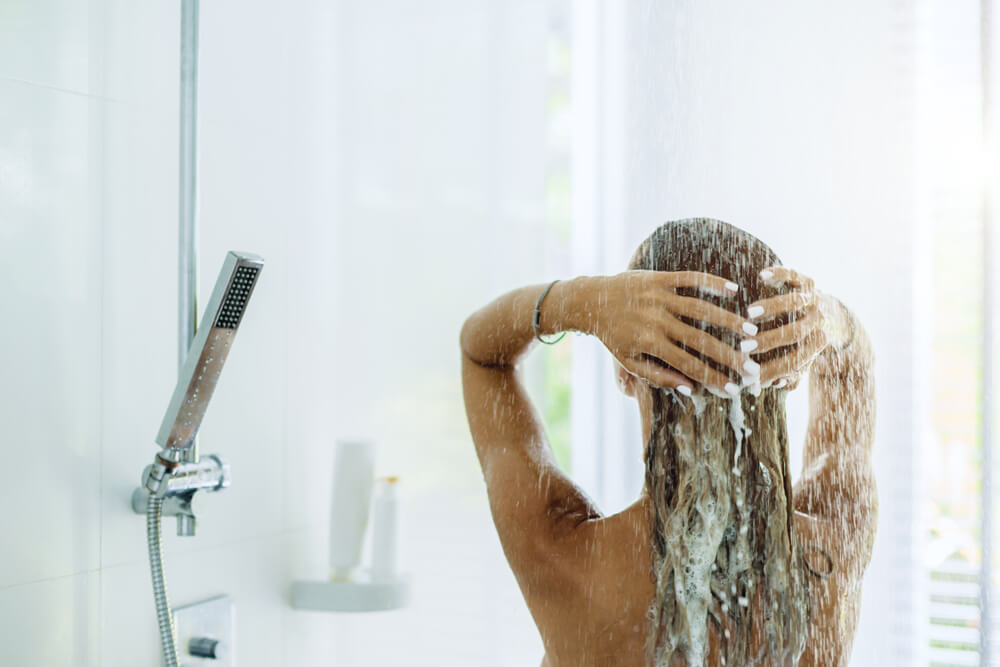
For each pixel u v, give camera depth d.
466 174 1.21
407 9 1.21
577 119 0.99
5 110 0.73
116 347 0.83
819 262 0.84
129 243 0.85
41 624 0.77
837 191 0.84
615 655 0.66
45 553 0.77
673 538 0.64
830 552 0.64
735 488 0.63
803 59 0.85
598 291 0.68
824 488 0.66
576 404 1.11
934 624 0.81
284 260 1.09
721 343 0.62
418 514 1.19
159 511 0.81
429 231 1.21
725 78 0.88
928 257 0.82
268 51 1.07
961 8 0.81
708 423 0.63
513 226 1.21
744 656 0.63
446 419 1.19
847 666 0.64
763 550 0.62
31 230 0.75
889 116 0.83
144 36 0.87
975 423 0.80
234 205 1.01
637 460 1.08
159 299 0.88
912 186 0.82
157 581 0.80
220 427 1.00
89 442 0.81
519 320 0.72
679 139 0.90
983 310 0.79
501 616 1.17
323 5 1.16
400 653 1.16
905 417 0.82
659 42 0.91
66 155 0.79
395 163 1.20
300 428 1.12
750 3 0.87
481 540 1.18
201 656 0.94
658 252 0.66
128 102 0.85
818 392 0.67
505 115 1.21
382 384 1.19
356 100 1.19
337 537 1.13
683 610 0.64
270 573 1.07
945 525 0.81
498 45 1.21
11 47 0.74
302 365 1.12
